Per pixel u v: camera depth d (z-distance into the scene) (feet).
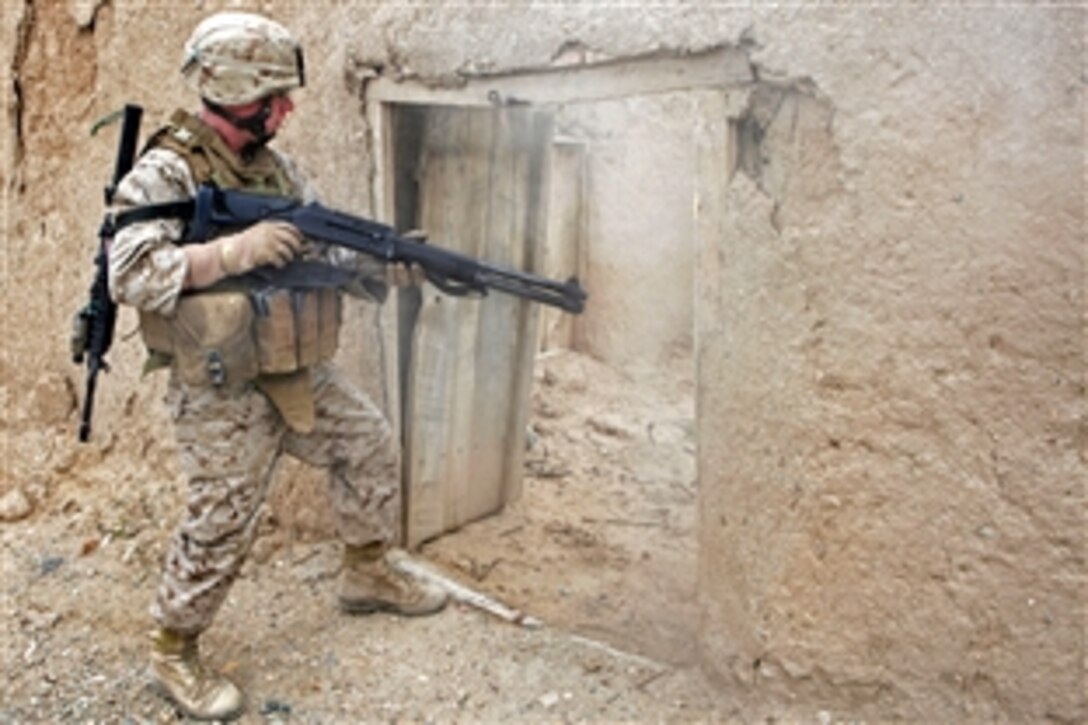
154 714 8.65
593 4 8.04
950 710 7.39
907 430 7.22
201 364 7.74
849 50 6.89
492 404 12.78
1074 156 6.41
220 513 8.20
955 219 6.79
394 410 11.14
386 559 10.02
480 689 8.89
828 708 7.88
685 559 12.35
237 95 7.62
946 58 6.62
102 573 11.26
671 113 21.59
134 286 7.36
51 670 9.36
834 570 7.69
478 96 9.18
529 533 12.96
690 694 8.53
